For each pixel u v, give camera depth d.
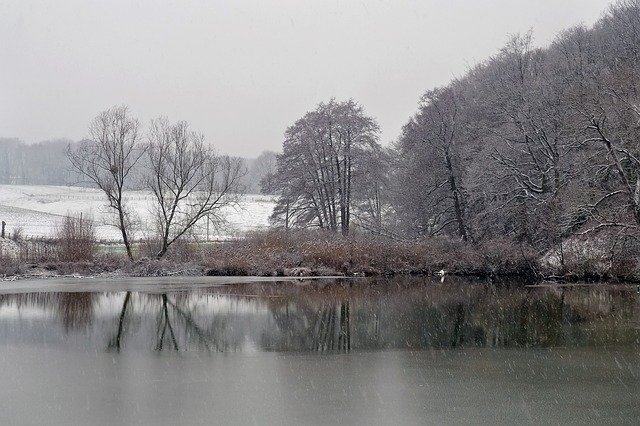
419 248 44.09
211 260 42.66
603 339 19.55
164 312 24.91
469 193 46.00
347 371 15.36
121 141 44.56
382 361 16.56
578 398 13.14
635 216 33.06
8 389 13.41
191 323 22.38
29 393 13.12
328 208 57.84
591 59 49.31
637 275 35.41
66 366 15.58
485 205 47.22
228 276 41.31
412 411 12.20
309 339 19.58
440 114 50.50
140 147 45.44
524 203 42.84
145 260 42.41
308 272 42.19
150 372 15.05
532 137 44.78
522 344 18.89
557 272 37.47
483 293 31.84
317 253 43.59
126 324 21.98
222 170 47.59
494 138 45.47
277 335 20.23
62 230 43.50
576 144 39.50
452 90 53.72
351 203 57.59
